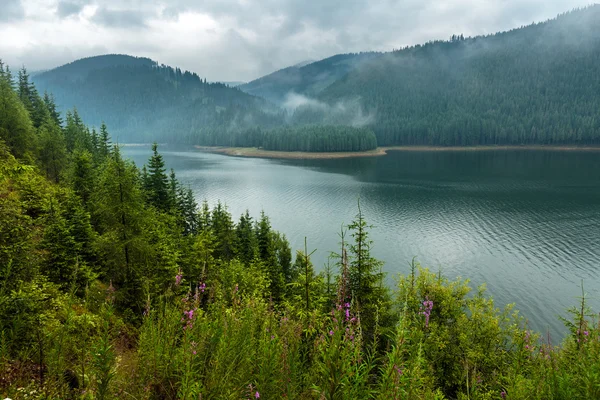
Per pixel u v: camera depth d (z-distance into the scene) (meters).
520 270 53.12
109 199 19.33
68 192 26.53
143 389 5.66
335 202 97.00
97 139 74.38
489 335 21.94
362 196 103.75
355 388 5.11
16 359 6.07
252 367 6.10
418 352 5.52
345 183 125.75
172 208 46.19
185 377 5.44
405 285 21.92
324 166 179.12
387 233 70.44
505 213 82.38
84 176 35.75
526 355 7.68
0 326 6.38
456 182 123.25
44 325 6.95
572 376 6.53
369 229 73.12
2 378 5.48
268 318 7.51
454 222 76.69
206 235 29.73
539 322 40.25
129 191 19.56
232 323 6.84
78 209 22.91
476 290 47.75
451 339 21.83
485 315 23.39
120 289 17.95
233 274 19.06
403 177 137.38
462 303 24.20
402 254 59.88
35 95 74.50
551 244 62.56
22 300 7.25
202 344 6.38
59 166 52.72
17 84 72.50
